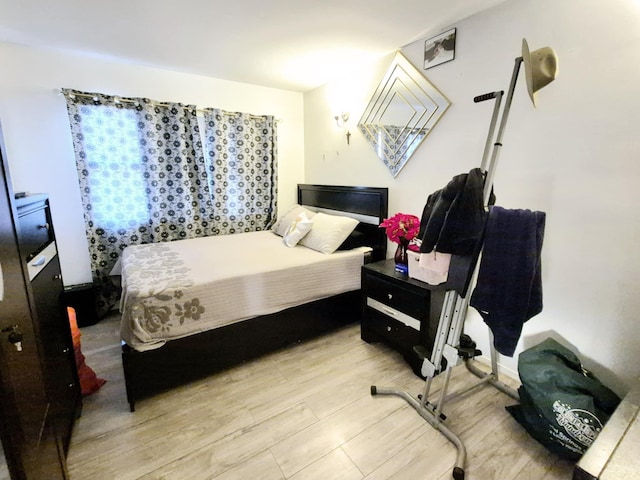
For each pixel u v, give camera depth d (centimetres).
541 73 127
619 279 152
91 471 135
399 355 226
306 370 208
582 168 159
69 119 262
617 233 150
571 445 132
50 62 255
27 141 255
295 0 180
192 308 185
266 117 355
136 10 191
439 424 155
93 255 285
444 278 183
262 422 162
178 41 236
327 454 144
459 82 211
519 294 128
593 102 153
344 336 254
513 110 183
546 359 156
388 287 214
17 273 86
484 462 139
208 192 332
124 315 174
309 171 386
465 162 213
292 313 228
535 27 170
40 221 136
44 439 92
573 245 166
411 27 213
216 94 329
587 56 153
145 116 289
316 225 287
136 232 304
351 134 312
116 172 287
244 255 252
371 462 139
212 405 175
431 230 138
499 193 195
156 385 177
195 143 317
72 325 180
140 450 146
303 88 362
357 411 170
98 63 272
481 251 137
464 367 211
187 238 325
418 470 135
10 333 75
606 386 159
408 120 250
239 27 213
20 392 78
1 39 234
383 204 273
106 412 170
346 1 181
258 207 373
